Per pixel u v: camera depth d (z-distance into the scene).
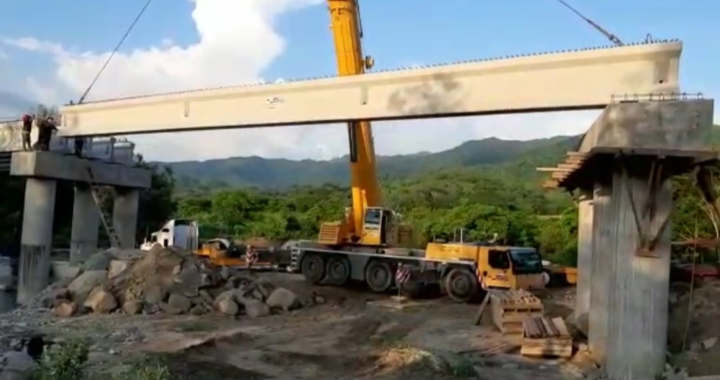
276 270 36.16
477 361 15.59
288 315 23.77
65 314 23.55
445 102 19.84
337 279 30.03
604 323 15.64
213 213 73.62
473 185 95.12
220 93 25.62
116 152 37.06
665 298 14.20
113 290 25.08
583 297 20.03
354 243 30.44
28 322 21.94
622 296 14.32
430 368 14.41
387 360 15.30
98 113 30.20
